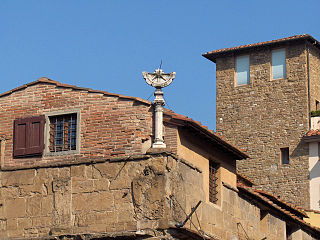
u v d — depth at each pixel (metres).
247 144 50.78
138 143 27.84
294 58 50.16
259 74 51.16
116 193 27.61
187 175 28.45
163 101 27.94
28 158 29.17
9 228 28.67
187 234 27.34
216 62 52.78
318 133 48.19
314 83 50.38
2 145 29.66
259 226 34.38
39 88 29.75
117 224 27.30
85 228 27.64
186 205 28.02
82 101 28.95
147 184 27.25
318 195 47.94
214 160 31.09
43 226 28.25
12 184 29.08
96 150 28.31
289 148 49.34
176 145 27.91
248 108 51.16
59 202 28.23
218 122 52.06
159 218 26.88
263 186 49.66
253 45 51.03
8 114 29.95
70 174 28.36
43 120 29.23
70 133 28.92
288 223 37.66
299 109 49.50
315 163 48.44
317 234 39.94
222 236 30.72
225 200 31.59
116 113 28.39
